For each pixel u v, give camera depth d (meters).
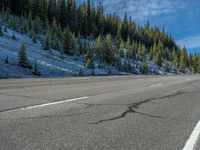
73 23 148.38
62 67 73.19
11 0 140.75
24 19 124.50
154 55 159.75
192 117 6.58
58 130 4.82
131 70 107.69
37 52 84.31
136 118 6.18
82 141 4.23
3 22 115.00
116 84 17.36
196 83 20.19
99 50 104.69
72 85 15.53
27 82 17.23
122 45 144.62
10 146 3.87
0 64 52.06
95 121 5.66
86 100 8.84
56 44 102.94
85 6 170.75
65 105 7.60
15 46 81.56
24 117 5.80
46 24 128.25
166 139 4.57
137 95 10.94
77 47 112.62
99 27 171.38
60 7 146.00
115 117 6.16
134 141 4.36
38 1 140.38
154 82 20.84
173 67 161.12
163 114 6.85
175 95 11.51
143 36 199.38
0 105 7.33
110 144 4.14
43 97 9.25
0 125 5.05
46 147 3.87
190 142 4.44
